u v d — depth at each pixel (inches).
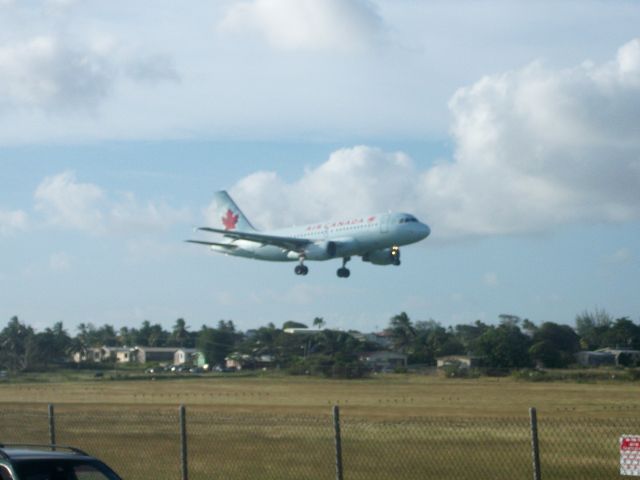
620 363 6348.4
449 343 7504.9
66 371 7066.9
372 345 7583.7
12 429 1684.3
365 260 3609.7
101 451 1314.0
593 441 1347.2
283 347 7258.9
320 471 1101.7
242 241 4124.0
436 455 1195.3
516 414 2092.8
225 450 1295.5
